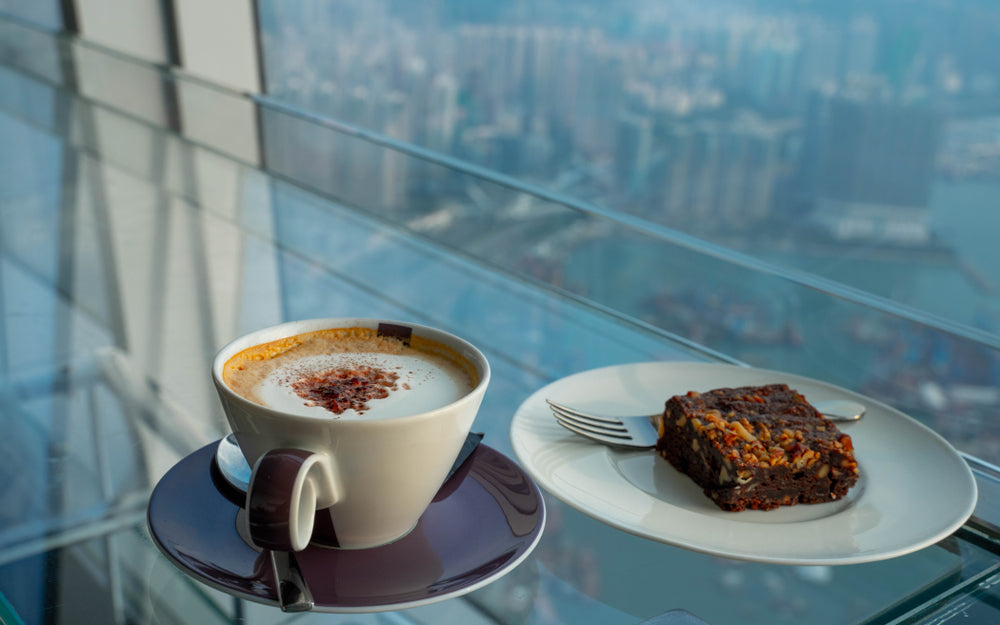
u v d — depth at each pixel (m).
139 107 1.32
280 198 0.98
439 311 0.68
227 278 0.73
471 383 0.43
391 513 0.40
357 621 0.39
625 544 0.44
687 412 0.49
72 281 0.72
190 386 0.55
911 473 0.48
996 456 0.56
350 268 0.76
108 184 1.02
